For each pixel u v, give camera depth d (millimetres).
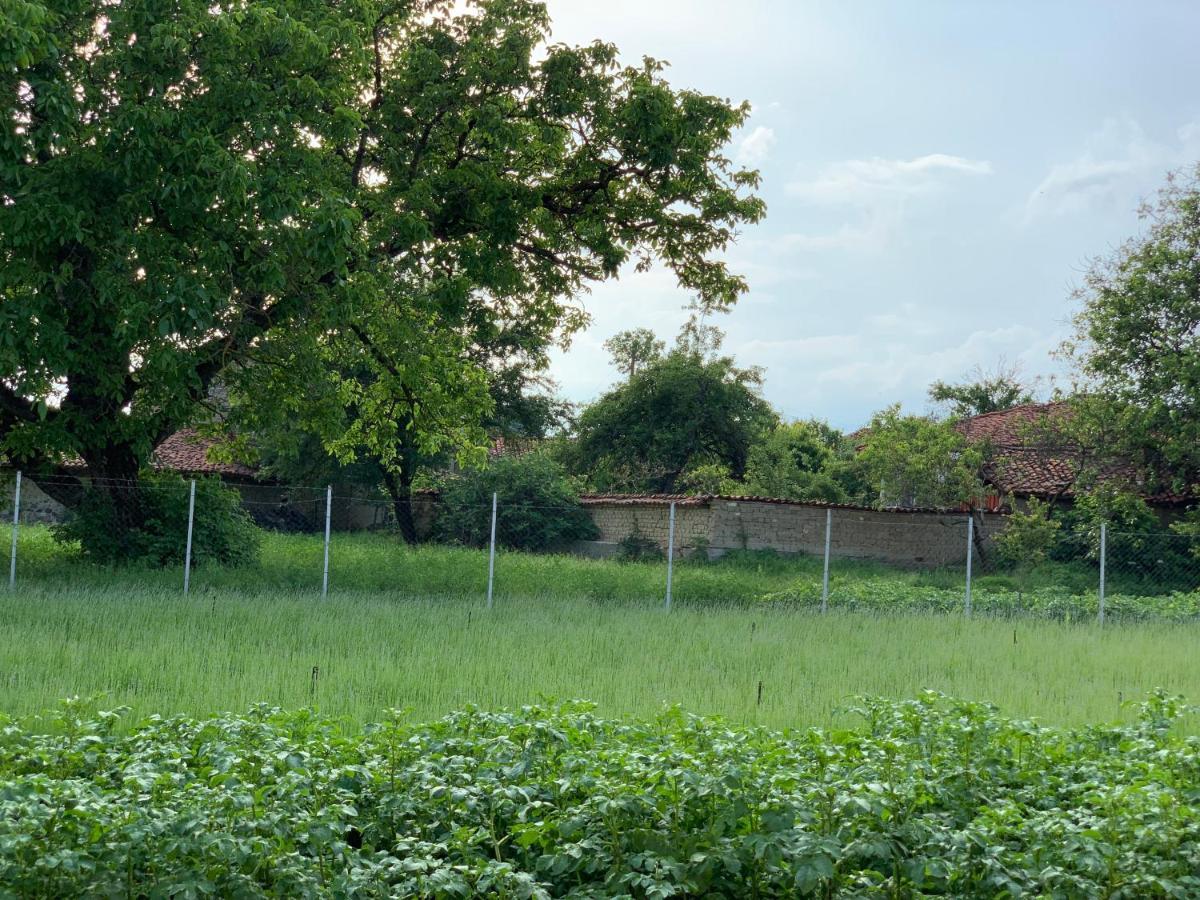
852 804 5477
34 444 21469
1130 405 32281
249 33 18922
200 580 20453
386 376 25812
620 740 6918
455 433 27312
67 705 6938
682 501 33500
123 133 17781
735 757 5965
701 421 53688
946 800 6410
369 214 22484
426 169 23312
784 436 52031
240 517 23969
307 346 21625
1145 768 6305
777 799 5598
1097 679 13555
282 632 14789
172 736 7012
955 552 34281
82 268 19047
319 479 41844
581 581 23656
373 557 25594
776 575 29016
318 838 5281
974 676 13297
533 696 10703
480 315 25391
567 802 6215
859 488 50500
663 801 5723
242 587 20156
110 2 19031
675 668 13195
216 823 5223
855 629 17812
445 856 5980
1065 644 16734
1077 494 32500
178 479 24781
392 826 6184
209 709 9664
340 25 19938
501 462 37969
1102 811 5871
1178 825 5699
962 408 42531
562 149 24172
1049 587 26359
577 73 23156
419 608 18094
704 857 5387
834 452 57062
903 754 6941
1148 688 12906
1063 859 5516
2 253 18109
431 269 23797
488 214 23328
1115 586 28750
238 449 25688
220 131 18875
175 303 18016
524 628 16219
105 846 5055
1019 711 10906
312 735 7215
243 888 5070
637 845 5574
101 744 6594
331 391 24594
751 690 11695
